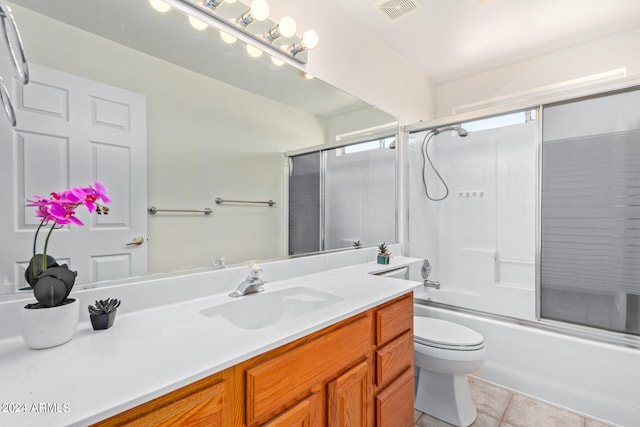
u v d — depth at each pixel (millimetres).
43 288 705
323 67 1742
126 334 785
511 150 2338
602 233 1739
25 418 463
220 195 1248
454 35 2193
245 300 1115
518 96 2570
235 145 1302
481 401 1713
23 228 812
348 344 991
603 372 1543
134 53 1018
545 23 2064
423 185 2561
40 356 661
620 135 1691
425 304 2314
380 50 2209
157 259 1062
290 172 1532
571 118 1842
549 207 1914
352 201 1921
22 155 810
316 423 877
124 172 992
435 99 2984
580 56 2316
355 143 1941
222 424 660
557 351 1674
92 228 924
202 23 1188
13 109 787
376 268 1765
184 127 1143
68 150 882
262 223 1402
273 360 762
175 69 1118
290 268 1482
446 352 1477
